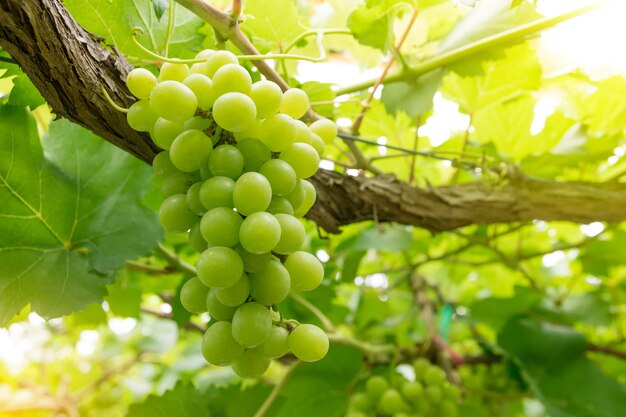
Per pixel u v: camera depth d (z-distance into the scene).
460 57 0.48
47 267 0.42
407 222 0.51
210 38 0.46
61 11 0.32
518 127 0.63
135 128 0.32
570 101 0.61
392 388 0.59
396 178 0.51
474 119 0.63
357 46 0.63
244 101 0.28
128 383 1.03
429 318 0.73
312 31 0.47
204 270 0.27
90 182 0.46
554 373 0.63
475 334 0.87
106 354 1.02
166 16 0.43
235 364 0.30
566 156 0.58
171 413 0.51
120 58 0.36
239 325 0.28
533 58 0.53
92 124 0.35
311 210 0.46
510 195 0.53
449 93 0.59
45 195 0.43
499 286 0.85
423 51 0.55
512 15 0.47
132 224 0.46
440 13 0.56
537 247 0.78
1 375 0.93
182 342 1.06
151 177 0.47
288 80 0.48
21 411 0.87
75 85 0.33
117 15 0.41
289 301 0.63
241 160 0.30
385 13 0.46
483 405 0.68
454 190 0.53
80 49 0.33
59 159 0.46
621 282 0.76
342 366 0.62
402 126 0.65
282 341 0.29
